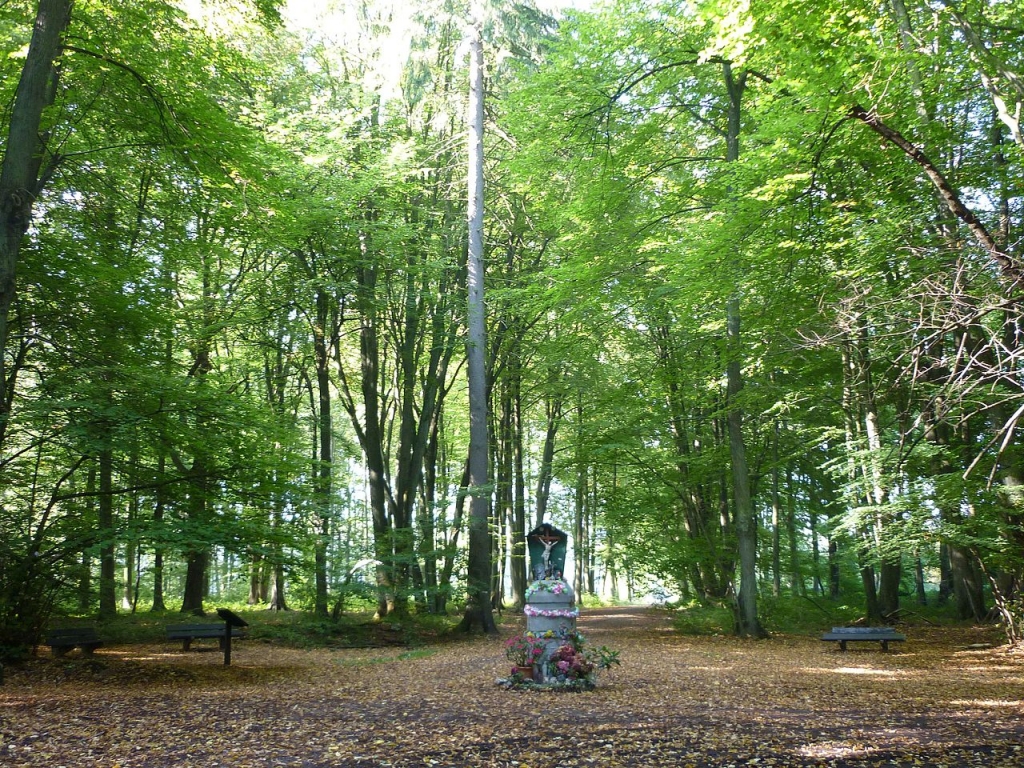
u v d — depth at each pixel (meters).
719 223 12.92
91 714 8.05
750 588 18.02
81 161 13.42
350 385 26.72
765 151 11.65
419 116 21.84
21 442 12.70
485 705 8.78
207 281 17.95
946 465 14.51
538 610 10.27
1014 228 10.72
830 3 8.76
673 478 20.78
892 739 6.81
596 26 15.16
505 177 21.09
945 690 9.70
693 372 18.97
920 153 7.35
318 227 17.94
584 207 16.23
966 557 19.53
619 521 21.95
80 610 16.53
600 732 7.20
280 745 6.84
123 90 11.66
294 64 20.36
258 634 17.14
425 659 14.25
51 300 12.20
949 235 8.79
